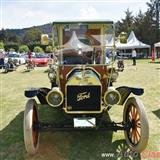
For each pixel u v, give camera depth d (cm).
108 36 627
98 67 614
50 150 575
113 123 577
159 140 626
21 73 2039
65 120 736
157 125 728
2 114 847
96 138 632
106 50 630
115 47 629
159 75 1748
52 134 657
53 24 621
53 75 657
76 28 625
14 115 833
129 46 4216
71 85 543
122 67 1992
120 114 819
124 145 593
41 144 604
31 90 554
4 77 1794
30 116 518
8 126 731
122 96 589
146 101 992
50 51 647
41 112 833
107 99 549
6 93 1191
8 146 601
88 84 543
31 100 556
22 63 3052
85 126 537
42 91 579
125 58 4316
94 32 627
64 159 538
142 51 5456
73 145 600
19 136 655
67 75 600
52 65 671
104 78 616
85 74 565
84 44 629
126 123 570
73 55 630
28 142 511
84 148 584
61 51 632
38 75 1864
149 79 1556
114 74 627
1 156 554
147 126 509
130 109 593
